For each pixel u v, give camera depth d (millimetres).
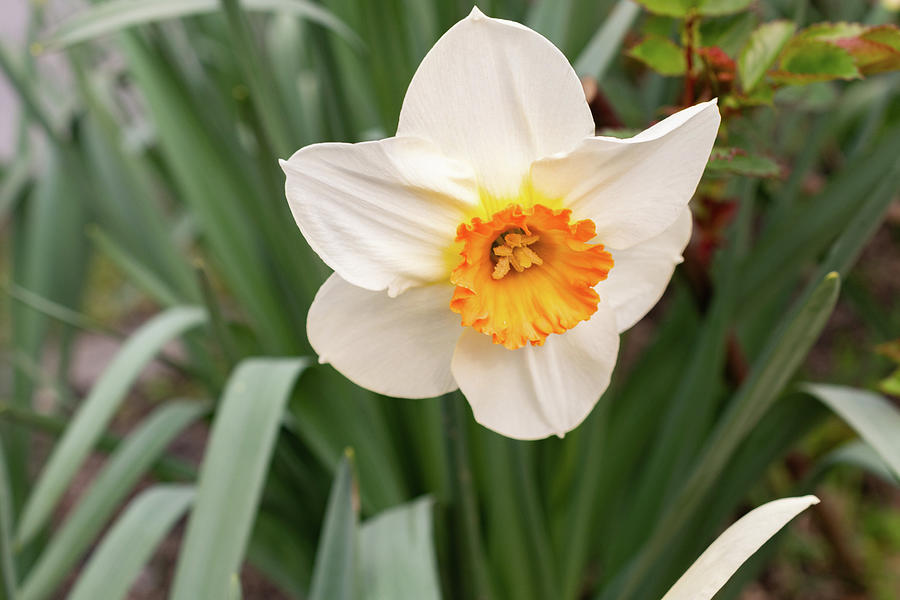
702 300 530
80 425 534
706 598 367
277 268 636
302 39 738
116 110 885
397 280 380
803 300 464
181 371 683
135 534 501
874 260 1032
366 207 374
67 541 532
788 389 519
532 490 525
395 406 580
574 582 592
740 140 439
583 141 372
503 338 382
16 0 1699
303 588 642
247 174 632
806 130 880
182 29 779
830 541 715
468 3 528
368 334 388
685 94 437
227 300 1193
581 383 392
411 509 482
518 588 539
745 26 441
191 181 642
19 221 867
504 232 389
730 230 517
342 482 425
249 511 454
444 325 391
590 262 385
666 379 658
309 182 370
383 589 445
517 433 392
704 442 579
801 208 542
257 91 514
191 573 445
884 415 468
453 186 377
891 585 738
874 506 815
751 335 649
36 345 801
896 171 438
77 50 695
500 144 377
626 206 379
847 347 937
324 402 548
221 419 480
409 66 560
